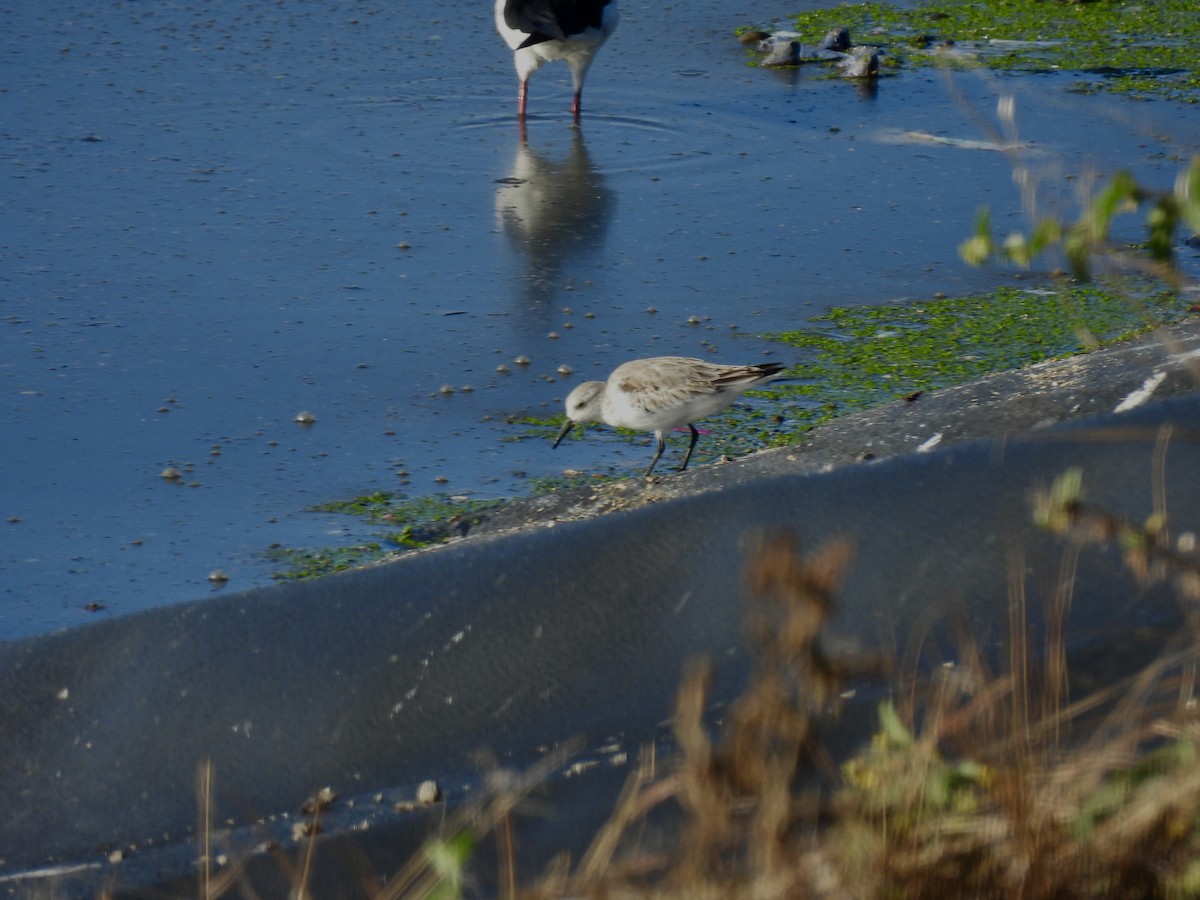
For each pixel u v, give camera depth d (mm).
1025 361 15680
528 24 23312
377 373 15555
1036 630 8117
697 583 8953
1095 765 5473
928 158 22312
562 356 16016
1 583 11758
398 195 20859
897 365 15711
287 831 7961
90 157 21891
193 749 8633
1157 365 12219
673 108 24812
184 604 9375
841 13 30406
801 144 23078
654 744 8008
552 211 20312
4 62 26109
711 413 12898
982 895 5160
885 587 8664
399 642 9008
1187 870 5160
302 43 28094
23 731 8797
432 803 7984
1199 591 5875
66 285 17531
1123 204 5125
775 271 18375
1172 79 25703
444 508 12883
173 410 14664
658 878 6352
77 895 7715
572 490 12578
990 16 30062
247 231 19375
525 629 8945
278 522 12703
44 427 14273
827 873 5090
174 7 30000
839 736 7316
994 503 9031
